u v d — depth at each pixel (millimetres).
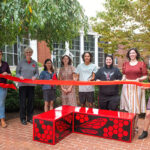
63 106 4602
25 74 4703
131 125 3566
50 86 5102
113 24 7344
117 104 4203
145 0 6762
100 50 25578
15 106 6188
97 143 3590
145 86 3742
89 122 3930
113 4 6988
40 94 6555
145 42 7273
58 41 6039
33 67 4797
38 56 18500
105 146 3469
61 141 3684
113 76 4219
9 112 6137
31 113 4934
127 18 7238
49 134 3549
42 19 3648
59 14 4070
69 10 4586
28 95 4879
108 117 3738
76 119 4059
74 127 4094
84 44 23828
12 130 4309
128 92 4016
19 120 5125
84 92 4781
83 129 4004
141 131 4262
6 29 4578
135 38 7316
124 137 3645
